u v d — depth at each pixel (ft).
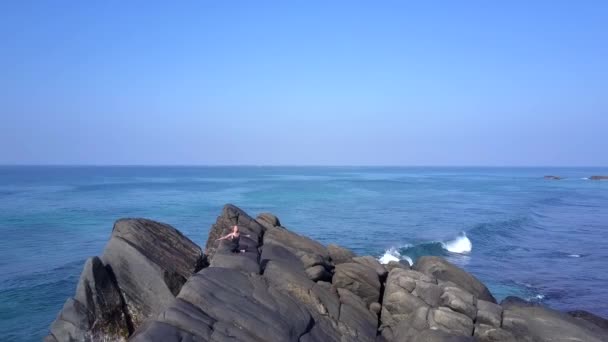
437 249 146.82
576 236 179.52
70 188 375.45
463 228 187.62
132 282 61.05
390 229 181.57
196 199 290.56
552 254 143.95
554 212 260.01
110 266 61.62
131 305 60.85
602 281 111.34
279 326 50.62
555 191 423.23
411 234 170.91
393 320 64.28
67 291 97.81
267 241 79.92
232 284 54.34
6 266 116.37
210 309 49.44
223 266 62.08
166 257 64.54
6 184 424.46
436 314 60.85
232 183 489.67
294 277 62.59
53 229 170.60
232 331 47.73
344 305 62.64
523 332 60.13
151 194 326.65
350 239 159.33
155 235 67.51
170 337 43.80
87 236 158.20
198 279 53.11
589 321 69.62
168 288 60.34
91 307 57.16
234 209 89.20
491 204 293.02
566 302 95.04
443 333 57.16
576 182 605.73
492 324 61.16
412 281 66.03
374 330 61.26
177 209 236.02
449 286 65.92
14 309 86.53
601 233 187.01
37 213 212.02
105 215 208.13
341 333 56.85
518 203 302.86
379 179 647.56
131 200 279.90
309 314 55.62
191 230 173.58
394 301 64.69
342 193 361.30
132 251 61.31
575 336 58.70
